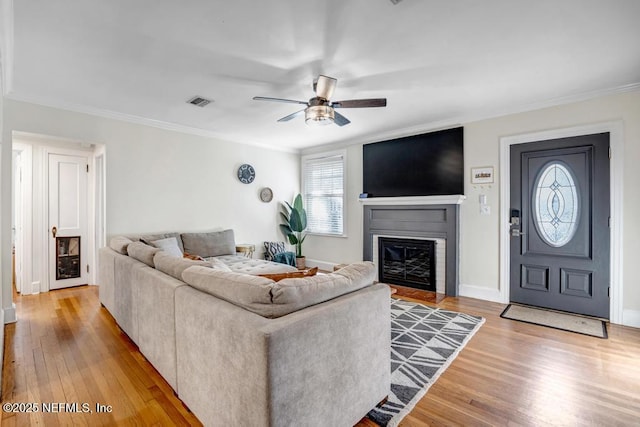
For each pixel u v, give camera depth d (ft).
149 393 6.27
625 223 9.77
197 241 14.10
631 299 9.71
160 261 7.24
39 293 13.29
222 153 15.98
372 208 15.92
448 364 7.44
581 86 9.73
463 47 7.39
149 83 9.46
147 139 13.30
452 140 13.21
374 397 5.61
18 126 10.25
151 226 13.44
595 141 10.23
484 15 6.16
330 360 4.64
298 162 19.94
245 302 4.55
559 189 10.94
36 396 6.15
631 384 6.63
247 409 4.07
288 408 4.02
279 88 9.82
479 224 12.64
